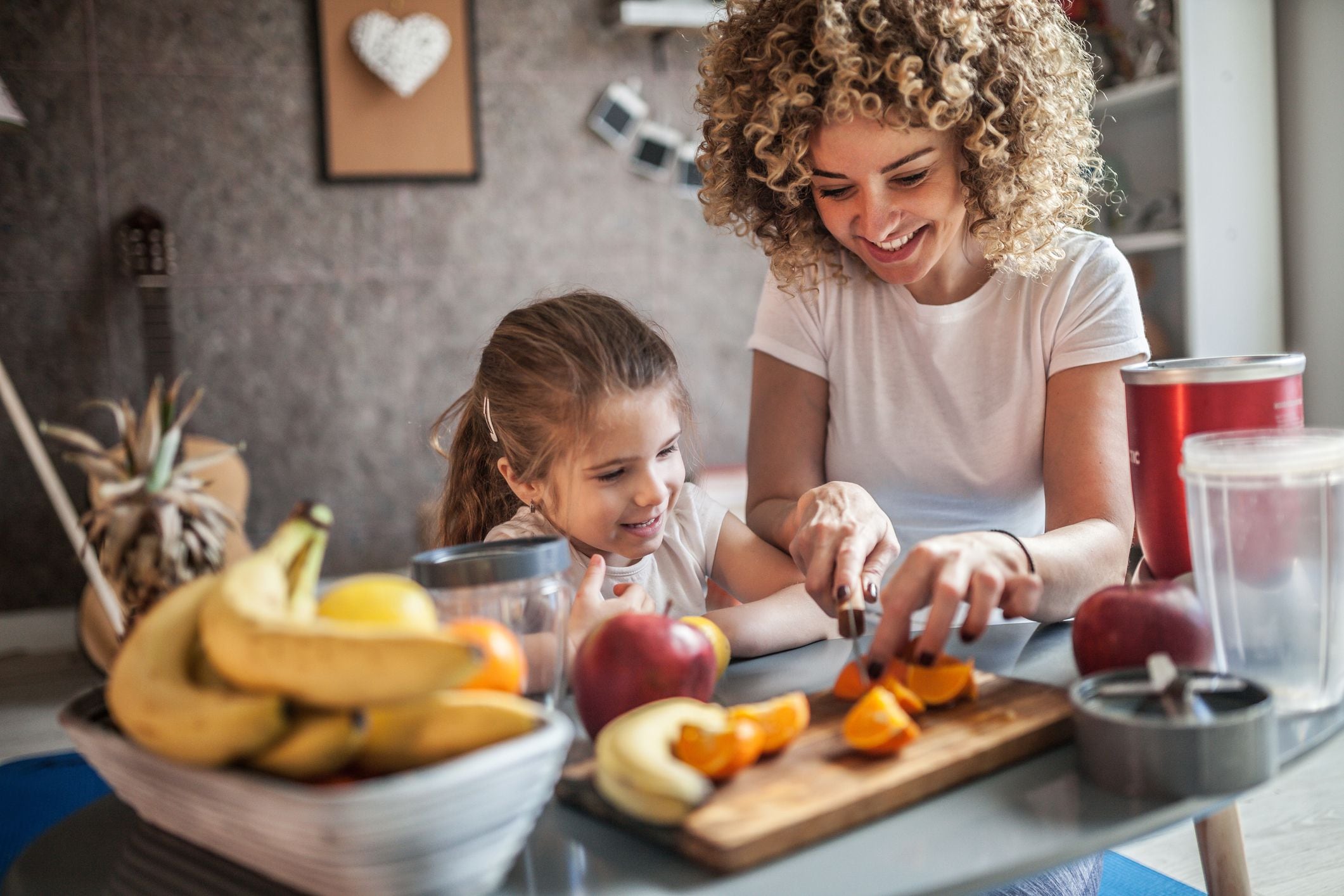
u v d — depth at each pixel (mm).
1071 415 1209
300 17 3730
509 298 4043
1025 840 549
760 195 1262
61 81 3535
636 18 3904
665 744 595
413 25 3760
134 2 3576
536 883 539
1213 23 3109
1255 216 3195
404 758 517
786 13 1076
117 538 776
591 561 892
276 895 543
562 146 4055
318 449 3883
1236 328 3209
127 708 511
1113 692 639
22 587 3586
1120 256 1262
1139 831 561
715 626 853
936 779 606
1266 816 1832
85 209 3592
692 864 547
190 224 3693
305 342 3844
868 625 1027
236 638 483
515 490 1170
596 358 1067
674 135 4160
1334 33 3076
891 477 1379
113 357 3646
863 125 1034
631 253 4164
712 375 4301
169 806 562
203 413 3756
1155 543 873
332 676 461
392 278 3914
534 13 3980
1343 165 3094
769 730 631
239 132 3711
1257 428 819
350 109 3787
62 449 3598
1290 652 686
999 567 766
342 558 3924
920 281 1323
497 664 604
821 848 555
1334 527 673
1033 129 1095
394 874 481
